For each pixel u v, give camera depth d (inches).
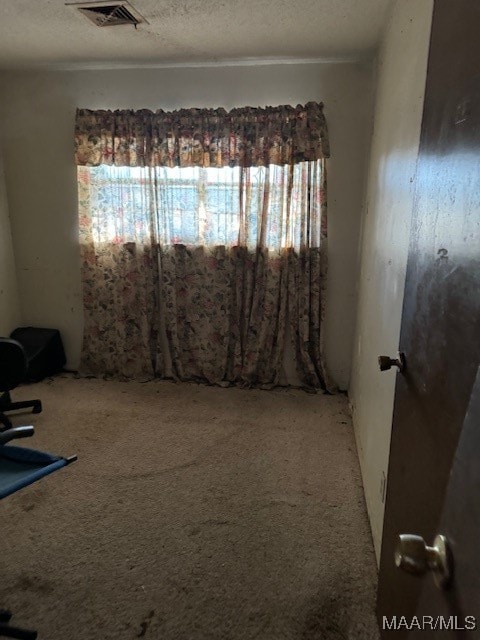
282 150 110.6
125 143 116.6
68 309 135.6
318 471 88.1
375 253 86.0
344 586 61.0
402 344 43.3
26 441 97.6
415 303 38.3
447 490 25.1
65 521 73.3
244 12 80.6
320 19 83.4
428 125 37.3
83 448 95.3
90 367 134.6
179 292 125.9
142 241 122.2
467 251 25.8
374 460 73.4
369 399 83.4
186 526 72.6
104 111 115.7
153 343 131.0
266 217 115.8
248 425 106.0
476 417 21.2
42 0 76.4
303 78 109.3
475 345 24.0
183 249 122.4
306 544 68.8
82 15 82.7
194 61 109.9
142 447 96.0
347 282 120.0
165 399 119.5
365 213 106.7
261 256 118.7
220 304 124.1
